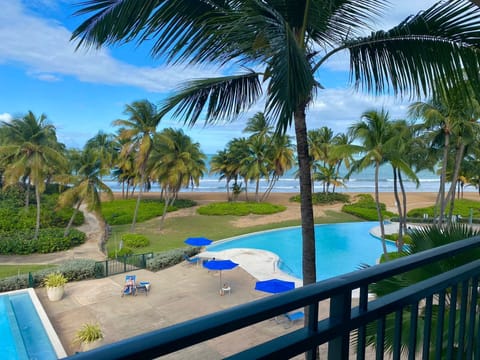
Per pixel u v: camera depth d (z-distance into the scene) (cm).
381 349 102
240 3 305
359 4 300
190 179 3073
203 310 912
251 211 2778
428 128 1423
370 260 1614
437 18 271
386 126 1255
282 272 1293
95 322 839
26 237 1738
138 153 2058
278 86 209
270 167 3344
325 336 84
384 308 100
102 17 289
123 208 2839
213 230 2209
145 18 289
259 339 725
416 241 372
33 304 949
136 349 54
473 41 268
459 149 1482
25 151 1841
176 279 1183
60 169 2161
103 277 1198
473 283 140
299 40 311
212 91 423
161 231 2166
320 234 2180
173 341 59
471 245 134
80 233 1892
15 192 2555
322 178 3459
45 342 762
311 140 3316
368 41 323
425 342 121
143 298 998
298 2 291
